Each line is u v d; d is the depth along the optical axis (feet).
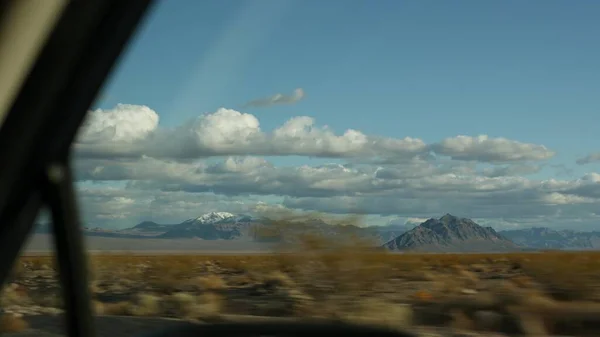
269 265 81.76
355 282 54.19
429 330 42.47
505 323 44.98
